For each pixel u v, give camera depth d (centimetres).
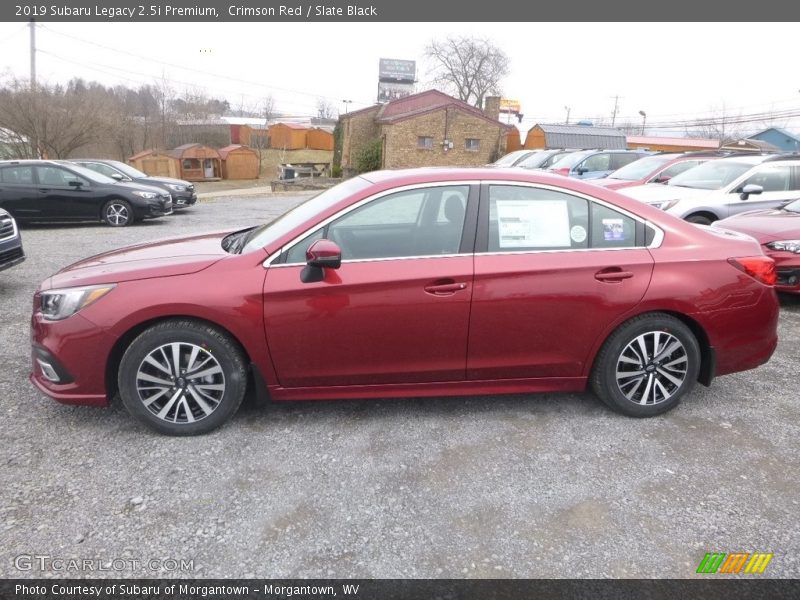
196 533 248
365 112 3356
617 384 345
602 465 303
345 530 252
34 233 1096
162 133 4141
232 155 3878
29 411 351
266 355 318
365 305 314
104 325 307
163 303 306
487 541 246
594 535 251
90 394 319
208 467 296
